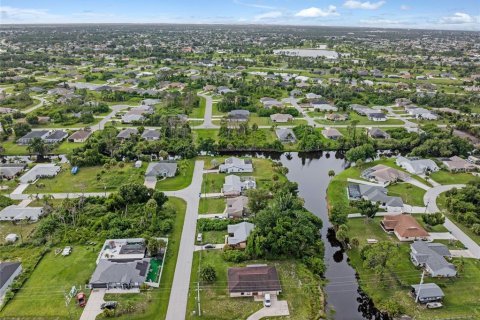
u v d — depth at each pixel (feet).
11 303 226.99
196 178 403.75
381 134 538.88
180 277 252.42
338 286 257.55
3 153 476.95
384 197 351.87
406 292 245.24
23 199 353.10
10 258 266.16
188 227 310.04
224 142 500.74
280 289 238.89
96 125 583.58
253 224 303.89
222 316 221.66
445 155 469.98
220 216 325.83
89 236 291.99
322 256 283.79
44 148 470.80
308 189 404.77
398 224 310.24
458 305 233.76
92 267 258.78
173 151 480.23
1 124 555.69
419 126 578.66
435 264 260.42
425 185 396.16
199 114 650.84
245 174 413.18
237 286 237.66
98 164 435.94
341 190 385.70
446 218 331.16
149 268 258.57
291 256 276.41
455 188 368.27
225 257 271.08
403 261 273.95
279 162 456.04
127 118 596.29
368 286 253.03
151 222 307.78
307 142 507.30
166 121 564.30
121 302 228.84
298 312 226.58
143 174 407.85
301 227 285.02
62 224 304.71
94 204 336.70
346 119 625.82
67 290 238.07
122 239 286.46
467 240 299.58
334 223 319.88
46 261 264.52
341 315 233.14
